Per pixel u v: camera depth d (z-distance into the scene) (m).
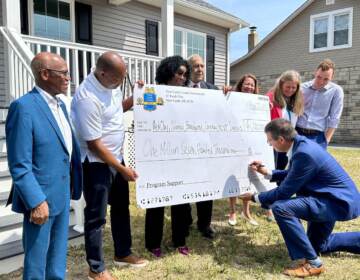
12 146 2.08
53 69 2.18
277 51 18.55
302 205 3.10
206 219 3.86
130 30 10.35
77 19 9.00
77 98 2.66
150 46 10.99
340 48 16.38
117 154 2.90
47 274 2.39
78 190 2.55
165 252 3.50
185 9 11.54
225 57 14.37
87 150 2.73
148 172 3.10
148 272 3.10
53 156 2.21
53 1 8.52
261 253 3.54
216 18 12.83
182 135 3.27
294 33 17.84
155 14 11.09
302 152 3.10
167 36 8.47
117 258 3.20
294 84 4.05
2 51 7.27
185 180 3.30
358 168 8.16
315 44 17.22
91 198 2.76
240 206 5.15
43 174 2.18
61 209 2.30
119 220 3.15
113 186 3.04
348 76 16.25
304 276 3.05
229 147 3.56
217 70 14.02
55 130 2.23
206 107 3.41
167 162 3.19
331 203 3.12
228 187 3.56
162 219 3.38
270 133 3.29
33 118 2.12
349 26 16.03
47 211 2.12
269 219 4.50
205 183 3.41
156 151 3.14
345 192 3.13
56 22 8.61
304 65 17.66
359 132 16.08
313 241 3.48
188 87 3.39
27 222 2.20
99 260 2.84
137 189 3.05
